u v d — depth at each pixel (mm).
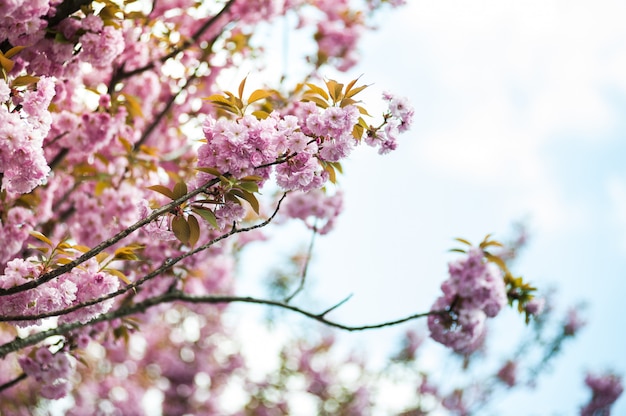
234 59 7078
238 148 3430
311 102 3619
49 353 5055
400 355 13352
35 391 9484
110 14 4633
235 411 13297
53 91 3729
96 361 11625
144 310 5215
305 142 3498
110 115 5547
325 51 8297
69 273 3797
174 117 6945
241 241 8742
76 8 4430
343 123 3492
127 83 6277
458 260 5781
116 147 6086
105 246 3406
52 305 3693
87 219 5910
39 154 3502
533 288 5852
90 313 3791
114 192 5949
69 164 6227
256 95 3686
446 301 5766
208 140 3496
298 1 8102
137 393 11773
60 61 4500
